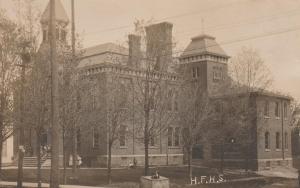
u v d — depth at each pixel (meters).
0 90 23.17
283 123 58.75
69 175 36.88
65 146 31.67
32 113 24.05
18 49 23.91
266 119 54.00
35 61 24.52
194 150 59.28
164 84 33.47
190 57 62.38
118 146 51.56
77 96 31.69
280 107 58.34
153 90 32.12
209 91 52.62
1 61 23.25
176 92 36.41
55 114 20.17
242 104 45.69
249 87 47.78
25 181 32.84
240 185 37.66
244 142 47.81
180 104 37.78
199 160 58.25
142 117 33.19
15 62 23.72
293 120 86.69
